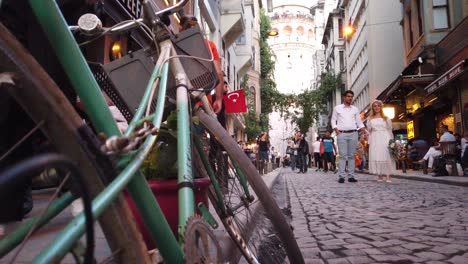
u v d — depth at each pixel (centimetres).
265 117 4303
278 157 5106
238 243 204
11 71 90
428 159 1455
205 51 219
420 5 2008
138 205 126
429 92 1750
